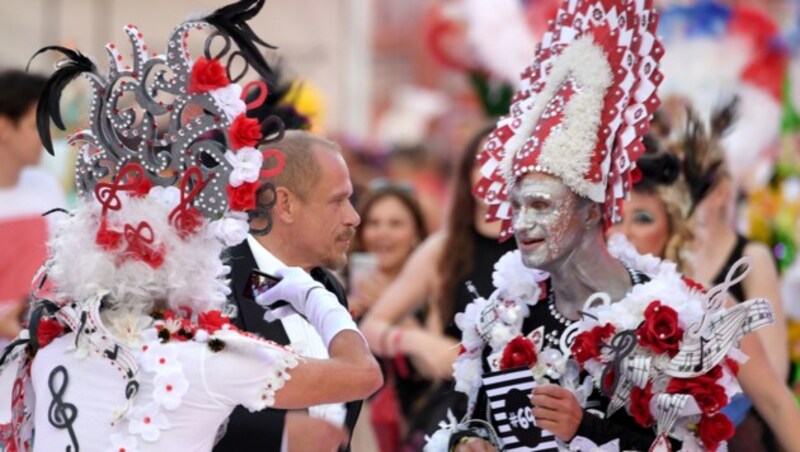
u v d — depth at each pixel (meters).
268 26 26.41
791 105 19.41
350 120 29.25
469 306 9.92
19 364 8.73
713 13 19.92
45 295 8.70
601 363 9.20
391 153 29.58
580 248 9.31
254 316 9.46
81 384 8.23
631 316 9.19
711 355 9.09
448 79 37.69
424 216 17.66
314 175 9.81
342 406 9.94
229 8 8.41
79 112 19.56
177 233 8.29
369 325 15.41
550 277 9.66
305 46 27.09
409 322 16.70
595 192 9.14
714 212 13.47
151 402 8.10
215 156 8.30
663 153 12.55
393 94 38.31
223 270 8.61
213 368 8.14
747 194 19.02
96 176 8.48
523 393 9.27
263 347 8.26
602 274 9.38
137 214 8.20
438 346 14.86
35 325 8.43
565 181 9.09
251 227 9.80
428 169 29.02
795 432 10.20
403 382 15.45
